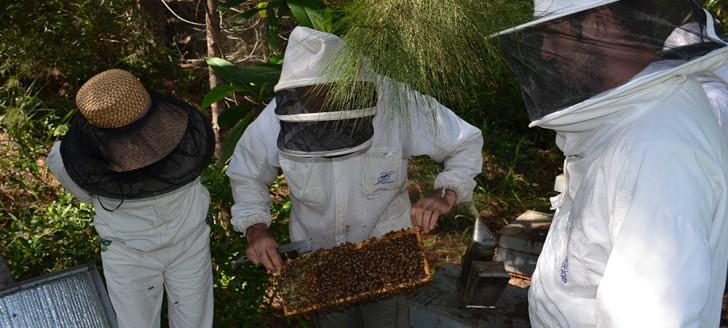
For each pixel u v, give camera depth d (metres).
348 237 2.37
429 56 1.54
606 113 1.35
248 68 3.71
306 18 3.44
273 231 3.56
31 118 4.42
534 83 1.43
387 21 1.55
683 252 1.15
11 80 4.49
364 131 1.87
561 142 1.55
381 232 2.40
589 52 1.33
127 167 2.02
